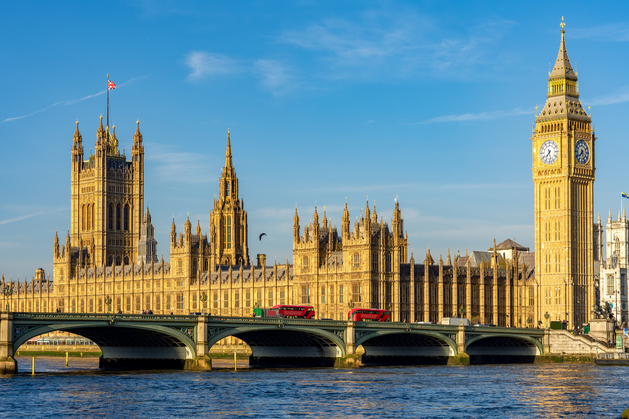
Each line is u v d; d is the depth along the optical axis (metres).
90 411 147.38
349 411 150.12
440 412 149.75
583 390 177.38
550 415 147.50
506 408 153.88
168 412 147.50
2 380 183.25
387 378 197.62
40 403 154.38
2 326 185.12
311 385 181.75
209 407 152.50
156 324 199.62
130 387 175.00
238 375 199.75
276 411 149.38
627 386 184.38
